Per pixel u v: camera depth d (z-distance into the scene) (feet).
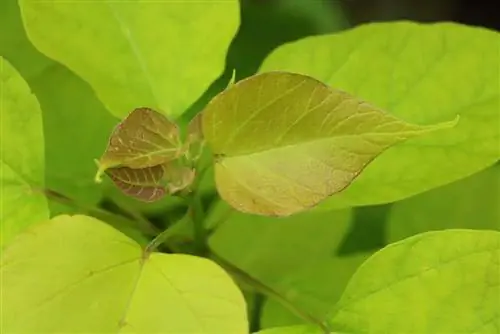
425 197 2.44
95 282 2.10
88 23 2.25
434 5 3.55
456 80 2.28
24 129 2.25
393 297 2.15
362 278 2.16
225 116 2.06
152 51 2.27
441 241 2.14
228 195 2.07
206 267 2.10
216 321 2.08
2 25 2.47
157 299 2.09
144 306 2.09
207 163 2.26
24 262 2.09
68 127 2.44
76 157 2.43
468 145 2.25
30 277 2.09
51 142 2.43
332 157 2.04
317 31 2.87
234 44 2.76
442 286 2.14
